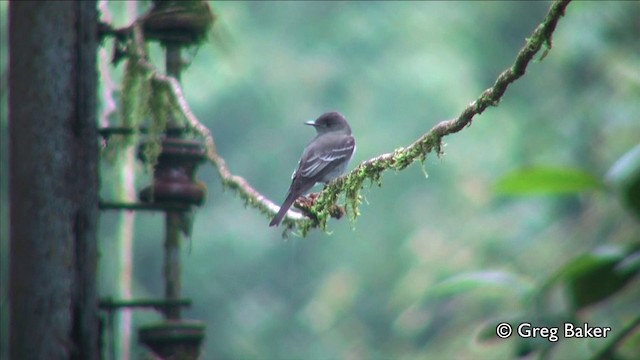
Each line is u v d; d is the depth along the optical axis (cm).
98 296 521
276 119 2847
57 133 519
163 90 602
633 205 410
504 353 1312
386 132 2758
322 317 2395
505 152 2239
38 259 512
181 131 607
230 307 2730
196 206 578
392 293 2188
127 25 618
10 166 523
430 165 2589
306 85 2841
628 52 1542
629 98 1434
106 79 629
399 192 2652
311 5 2922
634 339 419
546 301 435
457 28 2727
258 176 2853
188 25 606
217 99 2644
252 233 2741
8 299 523
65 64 523
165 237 570
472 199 1980
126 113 613
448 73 2711
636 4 1527
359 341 2483
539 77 2164
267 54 2848
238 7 2822
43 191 516
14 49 525
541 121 1941
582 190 416
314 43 2889
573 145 1784
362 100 2811
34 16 523
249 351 2714
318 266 2802
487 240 1812
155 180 573
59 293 511
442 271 1794
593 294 429
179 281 566
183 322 552
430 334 1856
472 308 1437
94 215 523
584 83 1867
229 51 686
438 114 2744
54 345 508
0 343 1230
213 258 2711
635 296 512
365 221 2675
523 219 1805
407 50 2816
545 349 433
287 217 655
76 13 527
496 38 2683
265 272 2811
